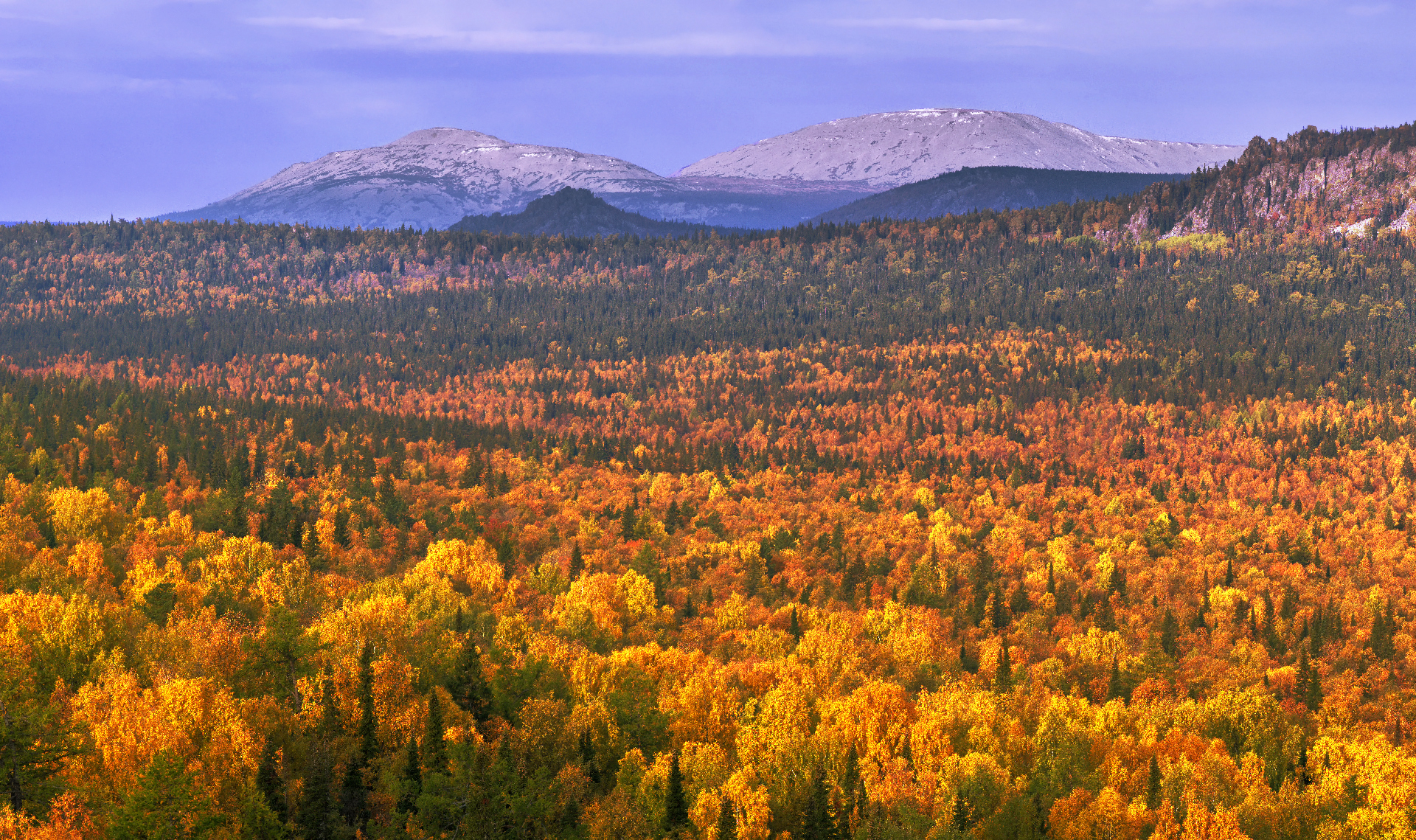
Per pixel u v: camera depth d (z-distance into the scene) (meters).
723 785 142.75
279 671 155.12
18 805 110.75
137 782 113.75
